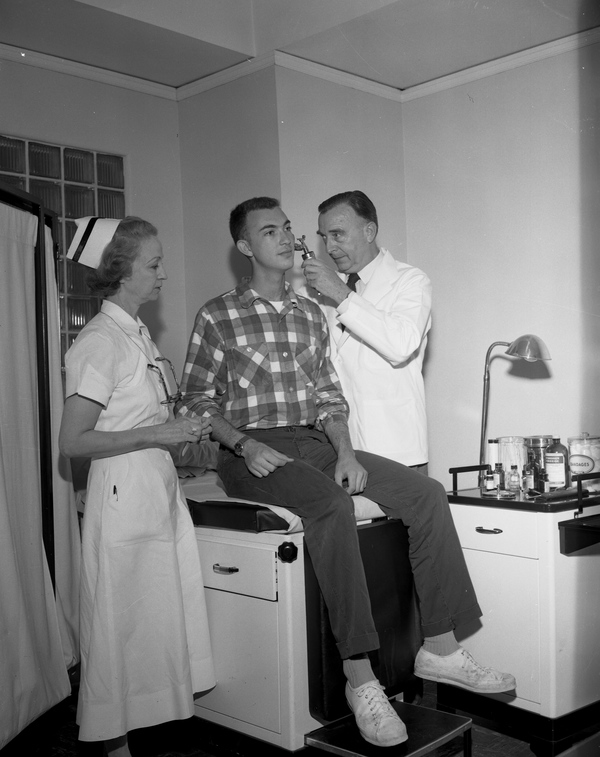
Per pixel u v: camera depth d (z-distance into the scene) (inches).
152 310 150.1
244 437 98.6
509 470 119.6
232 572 97.7
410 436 112.6
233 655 98.2
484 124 146.9
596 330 135.2
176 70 145.6
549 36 135.6
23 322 96.3
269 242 103.3
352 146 148.9
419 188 156.3
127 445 87.3
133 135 148.3
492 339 147.5
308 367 106.7
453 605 98.7
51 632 100.2
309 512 93.2
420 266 156.6
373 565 98.3
